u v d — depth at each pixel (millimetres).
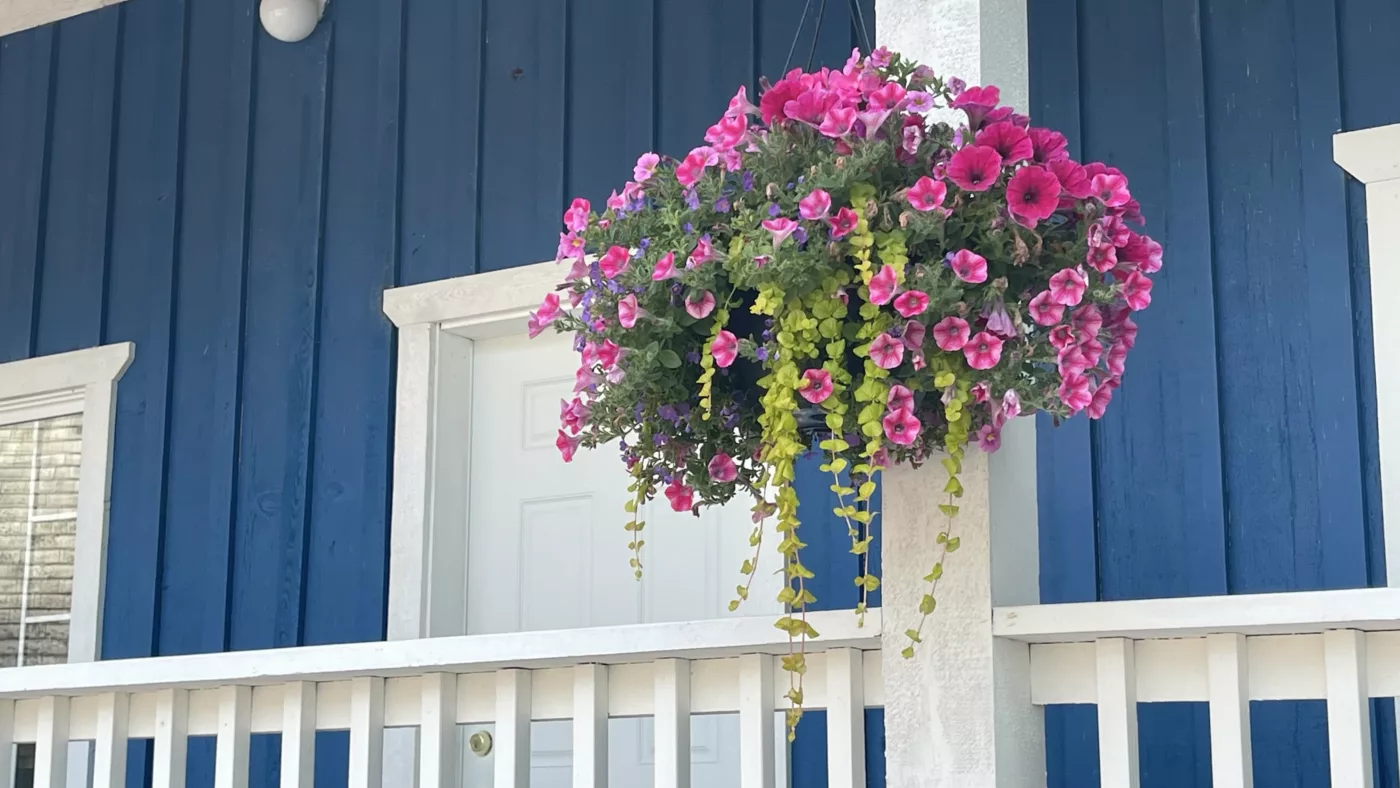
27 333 4688
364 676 2379
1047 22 3475
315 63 4418
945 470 1931
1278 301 3174
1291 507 3105
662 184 1869
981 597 1886
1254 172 3232
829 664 2043
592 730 2178
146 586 4379
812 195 1673
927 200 1648
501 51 4168
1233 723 1790
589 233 1860
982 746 1852
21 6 4832
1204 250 3254
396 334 4168
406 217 4215
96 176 4684
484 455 4156
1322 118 3178
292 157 4406
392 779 3926
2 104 4828
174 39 4648
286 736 2422
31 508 4680
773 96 1786
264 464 4289
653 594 3863
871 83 1746
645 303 1774
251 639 4211
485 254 4086
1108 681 1857
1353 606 1682
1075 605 1837
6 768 2719
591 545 3969
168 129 4602
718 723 3750
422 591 4008
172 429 4441
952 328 1653
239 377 4363
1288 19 3244
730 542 3770
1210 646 1818
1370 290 3084
